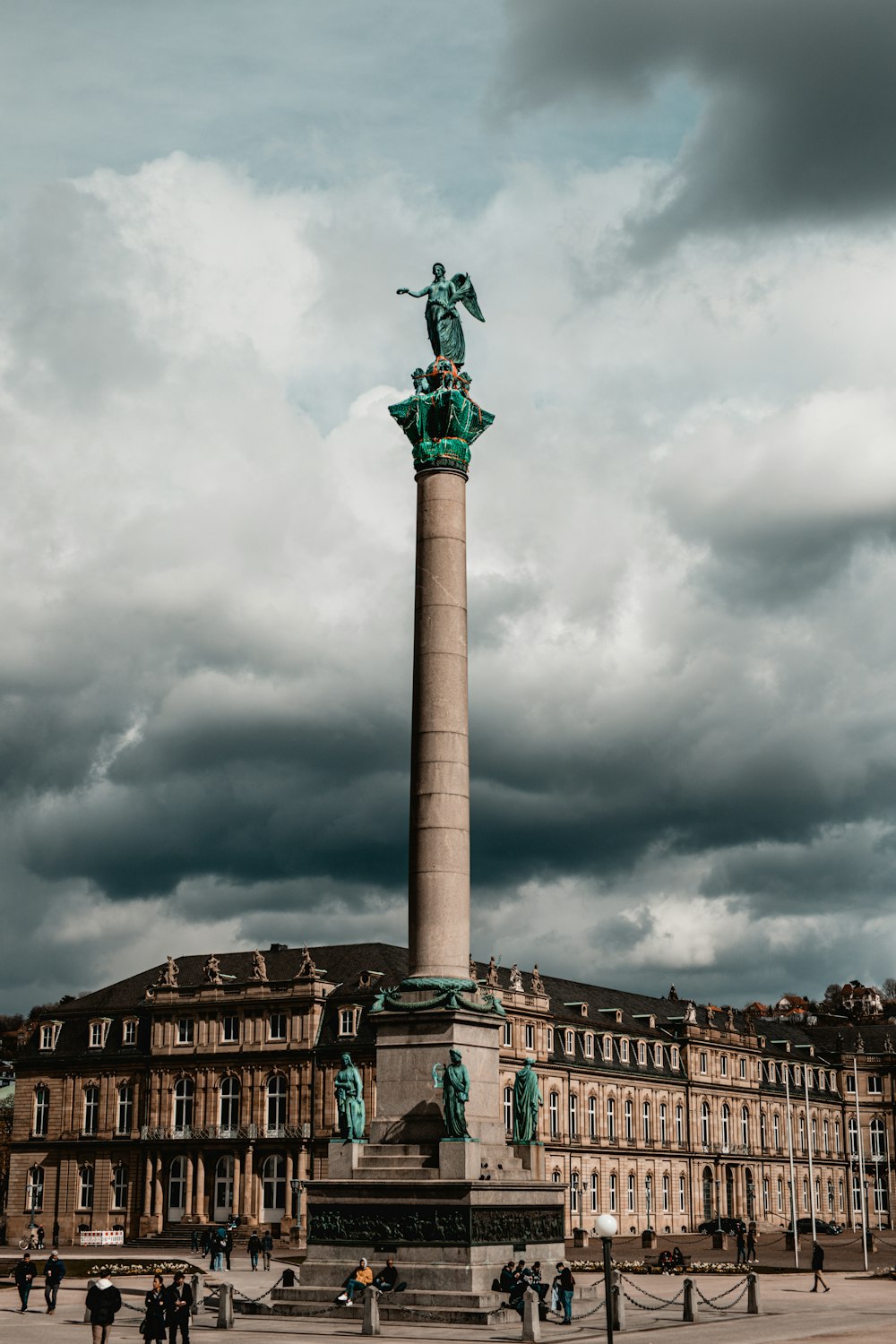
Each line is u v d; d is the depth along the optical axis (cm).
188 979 12925
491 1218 5344
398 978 11981
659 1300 6144
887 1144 18150
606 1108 13862
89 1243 11656
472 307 6519
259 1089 11850
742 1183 15862
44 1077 12888
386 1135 5562
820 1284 7425
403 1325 4931
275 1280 7369
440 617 5947
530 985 13225
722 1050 15938
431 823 5791
